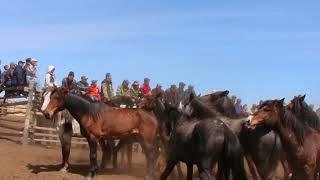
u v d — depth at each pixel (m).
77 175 15.59
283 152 12.88
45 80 19.48
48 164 17.11
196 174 17.14
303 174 11.84
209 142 10.77
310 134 11.95
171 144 12.26
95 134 15.16
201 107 12.50
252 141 12.60
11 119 25.75
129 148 17.27
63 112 16.12
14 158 17.52
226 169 11.01
